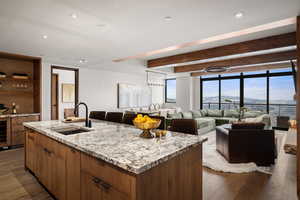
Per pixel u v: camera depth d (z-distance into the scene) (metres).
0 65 4.22
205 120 5.97
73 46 3.59
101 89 6.49
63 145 1.79
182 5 2.02
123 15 2.26
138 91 7.89
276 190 2.28
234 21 2.43
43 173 2.22
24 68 4.59
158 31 2.79
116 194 1.19
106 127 2.48
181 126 2.40
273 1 1.92
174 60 5.19
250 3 1.96
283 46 3.44
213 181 2.53
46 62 5.13
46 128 2.37
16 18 2.32
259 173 2.79
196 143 1.62
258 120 4.48
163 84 9.45
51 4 1.98
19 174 2.71
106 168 1.27
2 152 3.77
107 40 3.24
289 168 2.98
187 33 2.89
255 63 4.95
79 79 5.89
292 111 6.31
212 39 3.18
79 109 5.86
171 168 1.35
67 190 1.72
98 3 1.97
